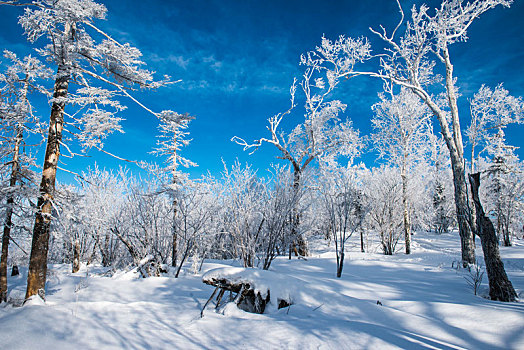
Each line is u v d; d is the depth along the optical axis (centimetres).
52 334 430
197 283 948
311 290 611
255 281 562
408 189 2362
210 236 1455
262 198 1340
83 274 1313
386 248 2244
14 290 886
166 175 1415
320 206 1711
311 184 1525
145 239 1230
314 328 434
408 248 2156
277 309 547
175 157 1652
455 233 3791
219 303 593
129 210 1328
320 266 1442
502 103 1788
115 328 466
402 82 1680
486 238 706
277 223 1174
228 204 1332
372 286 838
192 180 1433
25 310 551
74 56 692
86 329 457
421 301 611
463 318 492
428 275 1121
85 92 700
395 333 418
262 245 1252
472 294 735
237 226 1256
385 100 2353
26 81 761
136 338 422
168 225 1366
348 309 555
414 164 2456
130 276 1052
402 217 2341
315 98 2119
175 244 1420
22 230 832
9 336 414
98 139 739
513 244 2962
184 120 839
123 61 785
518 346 373
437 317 516
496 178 2755
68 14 613
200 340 412
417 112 2217
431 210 3981
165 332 447
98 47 739
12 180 838
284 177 1301
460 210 1387
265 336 412
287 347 372
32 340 405
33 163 898
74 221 830
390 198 2247
